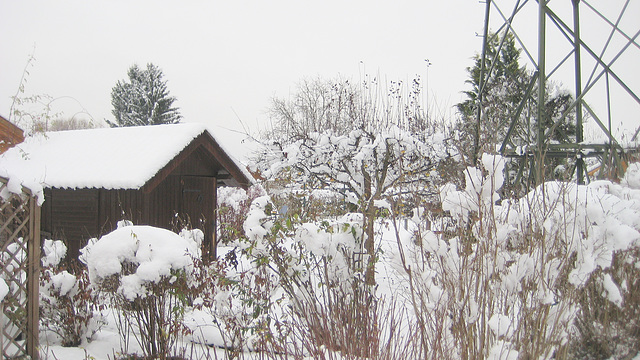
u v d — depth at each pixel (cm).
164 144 912
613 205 404
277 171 795
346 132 1018
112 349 525
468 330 339
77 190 943
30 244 499
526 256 336
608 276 396
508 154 866
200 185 1023
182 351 513
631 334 444
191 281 516
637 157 673
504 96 1083
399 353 405
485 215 349
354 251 497
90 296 560
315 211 647
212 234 1046
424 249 374
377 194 742
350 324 430
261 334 472
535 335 331
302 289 509
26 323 497
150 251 483
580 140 935
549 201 391
